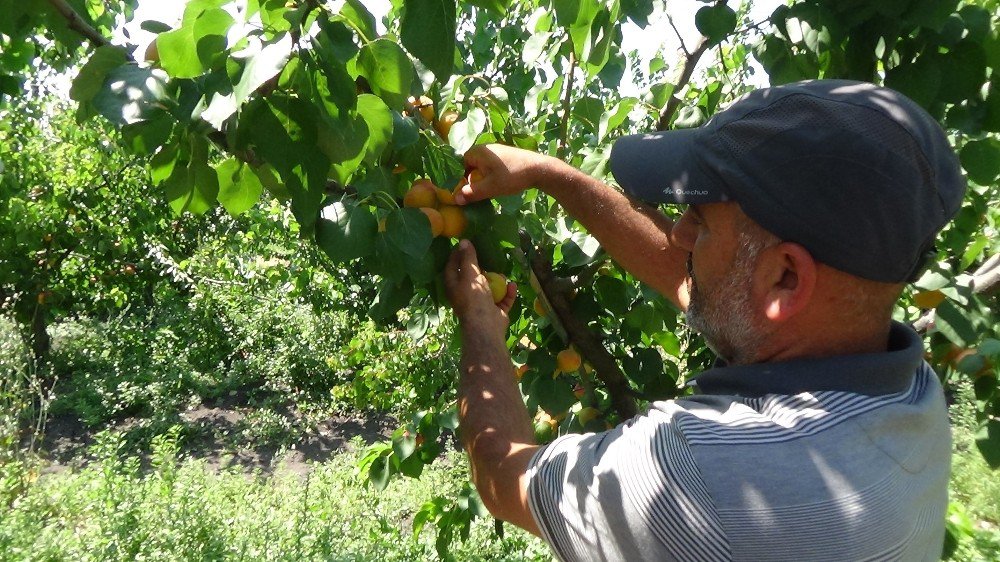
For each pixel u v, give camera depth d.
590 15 1.60
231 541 5.25
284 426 8.49
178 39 1.12
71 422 8.61
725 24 1.66
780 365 0.95
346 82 1.16
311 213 1.24
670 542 0.89
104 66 1.33
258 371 9.71
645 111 2.64
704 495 0.88
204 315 9.92
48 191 8.42
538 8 2.24
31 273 8.72
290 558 5.03
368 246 1.41
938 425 1.00
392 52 1.23
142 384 9.31
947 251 2.54
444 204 1.57
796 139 0.90
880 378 0.92
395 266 1.45
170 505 5.41
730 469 0.88
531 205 2.12
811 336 0.95
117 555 4.98
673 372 2.54
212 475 6.87
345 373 8.84
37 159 8.41
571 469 1.03
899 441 0.91
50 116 9.04
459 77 1.75
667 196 1.04
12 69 2.66
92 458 7.77
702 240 1.03
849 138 0.88
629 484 0.93
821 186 0.88
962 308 1.85
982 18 1.47
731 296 0.99
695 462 0.89
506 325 1.50
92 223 8.72
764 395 0.95
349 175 1.34
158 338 10.12
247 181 1.52
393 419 9.03
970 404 6.44
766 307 0.96
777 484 0.87
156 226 9.38
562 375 2.15
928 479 0.95
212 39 1.12
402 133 1.46
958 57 1.47
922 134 0.90
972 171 1.63
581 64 1.99
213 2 1.12
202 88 1.20
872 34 1.50
